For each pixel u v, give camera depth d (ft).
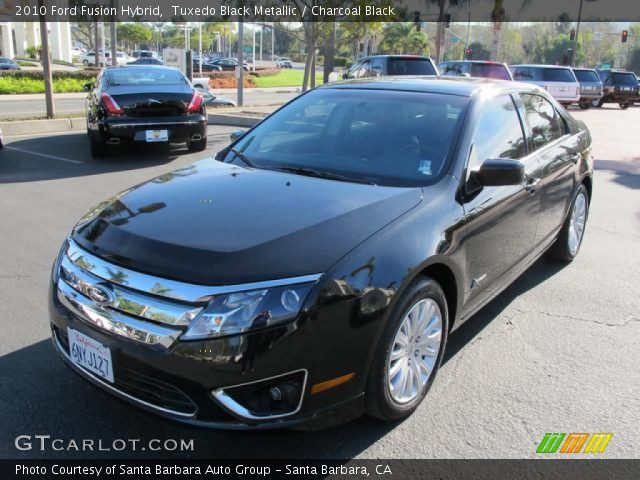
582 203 18.33
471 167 11.73
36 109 60.85
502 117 13.55
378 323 8.79
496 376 11.66
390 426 10.01
